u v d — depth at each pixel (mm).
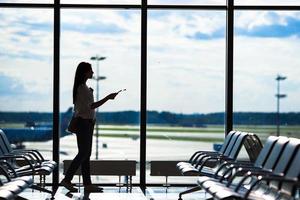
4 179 7383
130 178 9602
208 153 8156
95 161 9602
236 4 9797
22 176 7453
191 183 9930
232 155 7348
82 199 8312
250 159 7312
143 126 9820
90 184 8906
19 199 7293
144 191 9289
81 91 8539
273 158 5988
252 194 6230
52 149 9758
